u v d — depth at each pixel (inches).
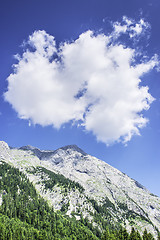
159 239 5659.5
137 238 5354.3
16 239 5442.9
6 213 6939.0
